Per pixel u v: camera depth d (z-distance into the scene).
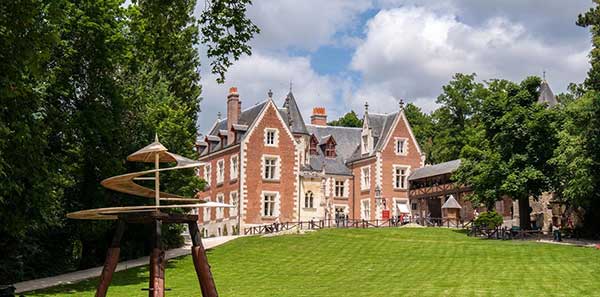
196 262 14.06
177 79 47.34
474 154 47.12
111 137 29.89
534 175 41.53
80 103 29.56
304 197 60.12
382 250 36.81
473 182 45.81
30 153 22.23
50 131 26.77
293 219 58.91
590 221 42.59
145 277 29.22
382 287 24.22
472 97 78.81
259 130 58.88
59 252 33.81
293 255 36.12
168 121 35.97
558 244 37.12
